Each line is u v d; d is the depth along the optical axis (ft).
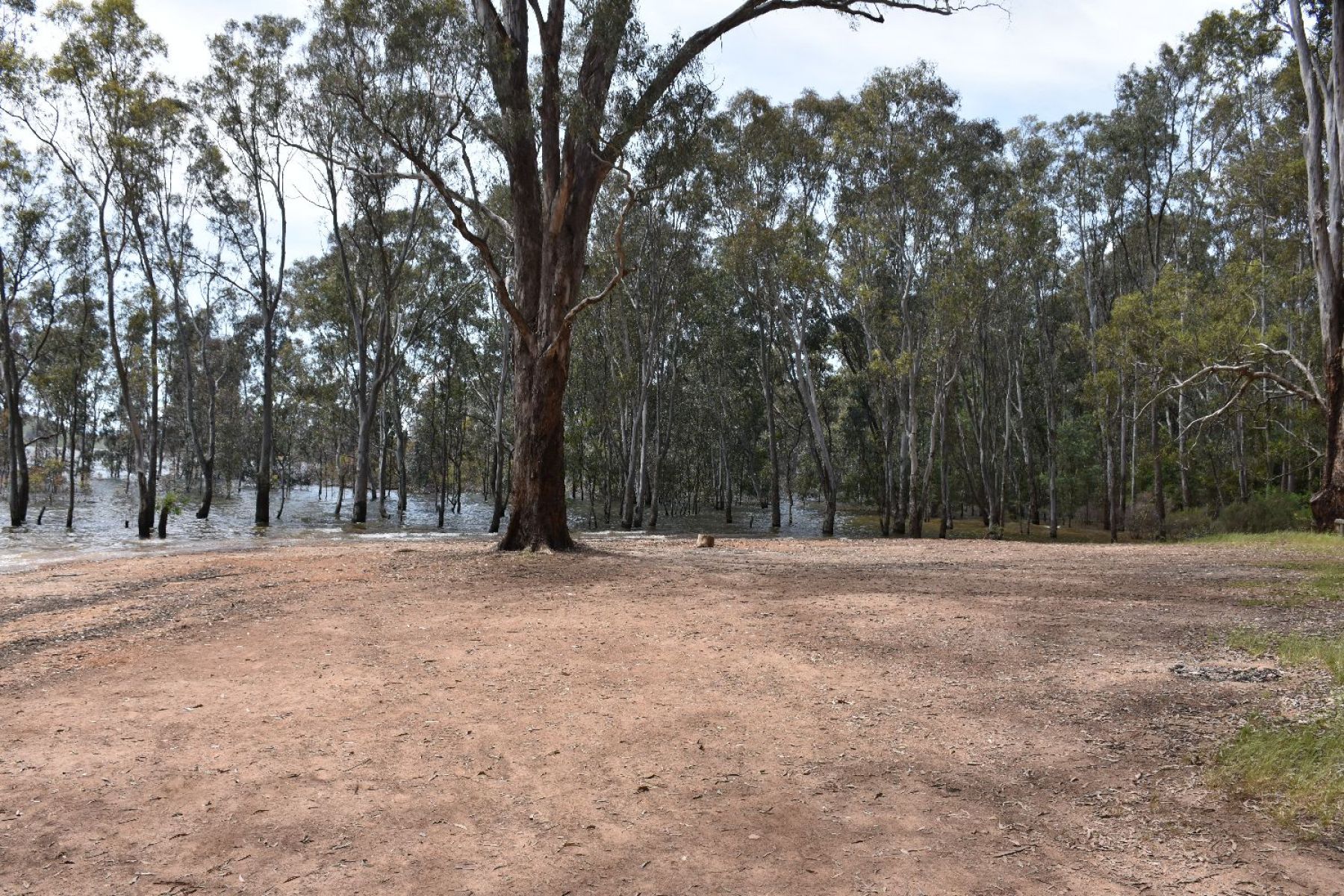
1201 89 118.83
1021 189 127.13
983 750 17.69
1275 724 17.72
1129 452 150.61
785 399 166.71
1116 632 28.22
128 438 191.11
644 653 26.99
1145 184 123.75
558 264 56.80
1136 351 92.58
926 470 116.26
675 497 190.90
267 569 50.55
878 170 111.65
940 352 111.86
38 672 24.77
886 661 25.36
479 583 42.83
